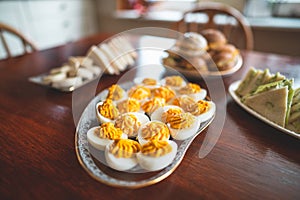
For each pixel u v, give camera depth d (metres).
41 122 0.32
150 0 1.16
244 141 0.28
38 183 0.22
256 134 0.29
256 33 0.90
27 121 0.33
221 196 0.21
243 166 0.24
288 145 0.27
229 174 0.23
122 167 0.22
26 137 0.29
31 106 0.37
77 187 0.22
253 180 0.22
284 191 0.21
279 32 0.85
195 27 0.77
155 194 0.21
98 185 0.22
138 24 1.21
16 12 1.01
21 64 0.56
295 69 0.48
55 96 0.40
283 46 0.87
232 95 0.36
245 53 0.59
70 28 1.26
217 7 0.71
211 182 0.22
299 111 0.29
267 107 0.31
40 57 0.61
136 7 1.17
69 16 1.23
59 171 0.24
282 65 0.50
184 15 0.75
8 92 0.42
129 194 0.21
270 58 0.55
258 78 0.37
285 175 0.23
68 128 0.31
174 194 0.21
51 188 0.22
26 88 0.43
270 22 0.88
